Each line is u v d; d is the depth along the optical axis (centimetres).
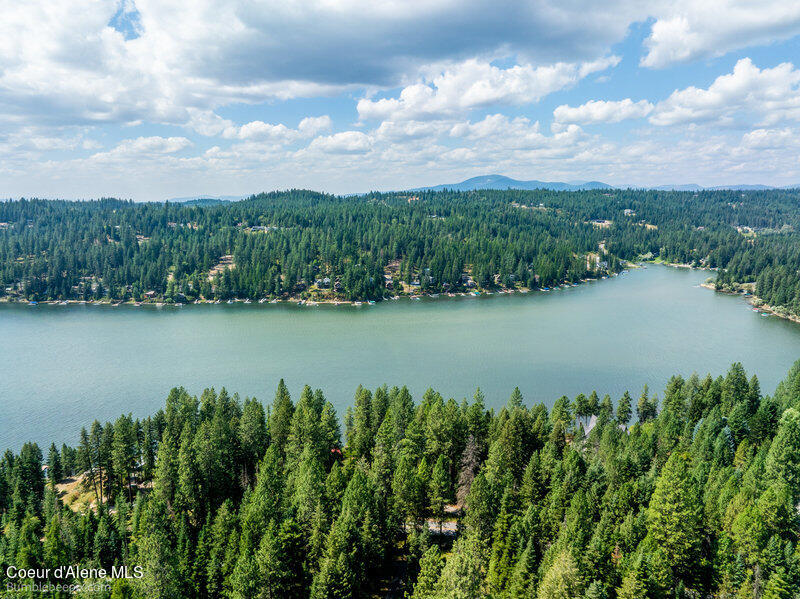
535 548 7081
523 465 9738
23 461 10775
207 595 7088
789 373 14300
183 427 11244
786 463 7869
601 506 7725
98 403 16975
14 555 7694
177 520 8288
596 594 5381
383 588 7244
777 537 6081
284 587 6612
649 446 9919
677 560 6444
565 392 17362
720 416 11481
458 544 6900
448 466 9719
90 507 10288
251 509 7556
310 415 10625
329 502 7881
